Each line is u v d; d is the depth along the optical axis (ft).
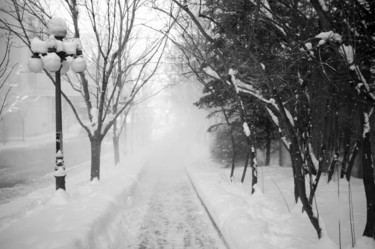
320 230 19.10
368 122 17.40
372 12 25.75
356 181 36.99
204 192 38.04
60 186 29.91
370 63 25.45
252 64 25.14
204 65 33.27
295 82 27.66
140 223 31.32
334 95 24.61
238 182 43.70
